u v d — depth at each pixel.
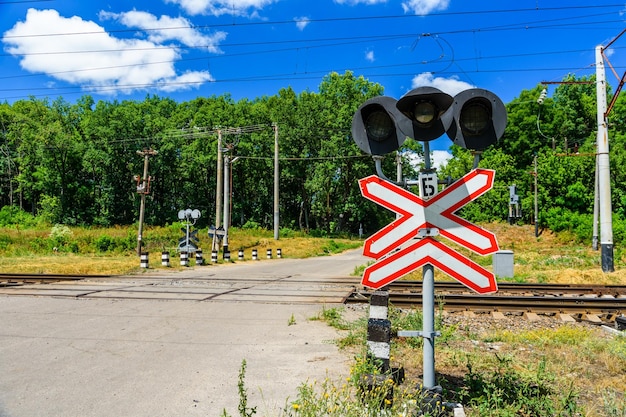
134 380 4.77
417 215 3.82
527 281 15.63
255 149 61.31
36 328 7.21
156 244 32.09
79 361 5.45
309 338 6.62
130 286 12.71
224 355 5.71
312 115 58.09
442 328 7.14
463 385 4.61
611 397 4.39
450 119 3.74
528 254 27.33
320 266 23.38
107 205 58.09
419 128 3.81
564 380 4.91
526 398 3.99
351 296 10.63
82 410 3.99
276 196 41.50
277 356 5.68
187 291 11.66
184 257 22.08
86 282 13.77
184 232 24.31
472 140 3.72
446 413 3.78
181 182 65.75
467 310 9.50
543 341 6.74
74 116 60.91
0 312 8.58
